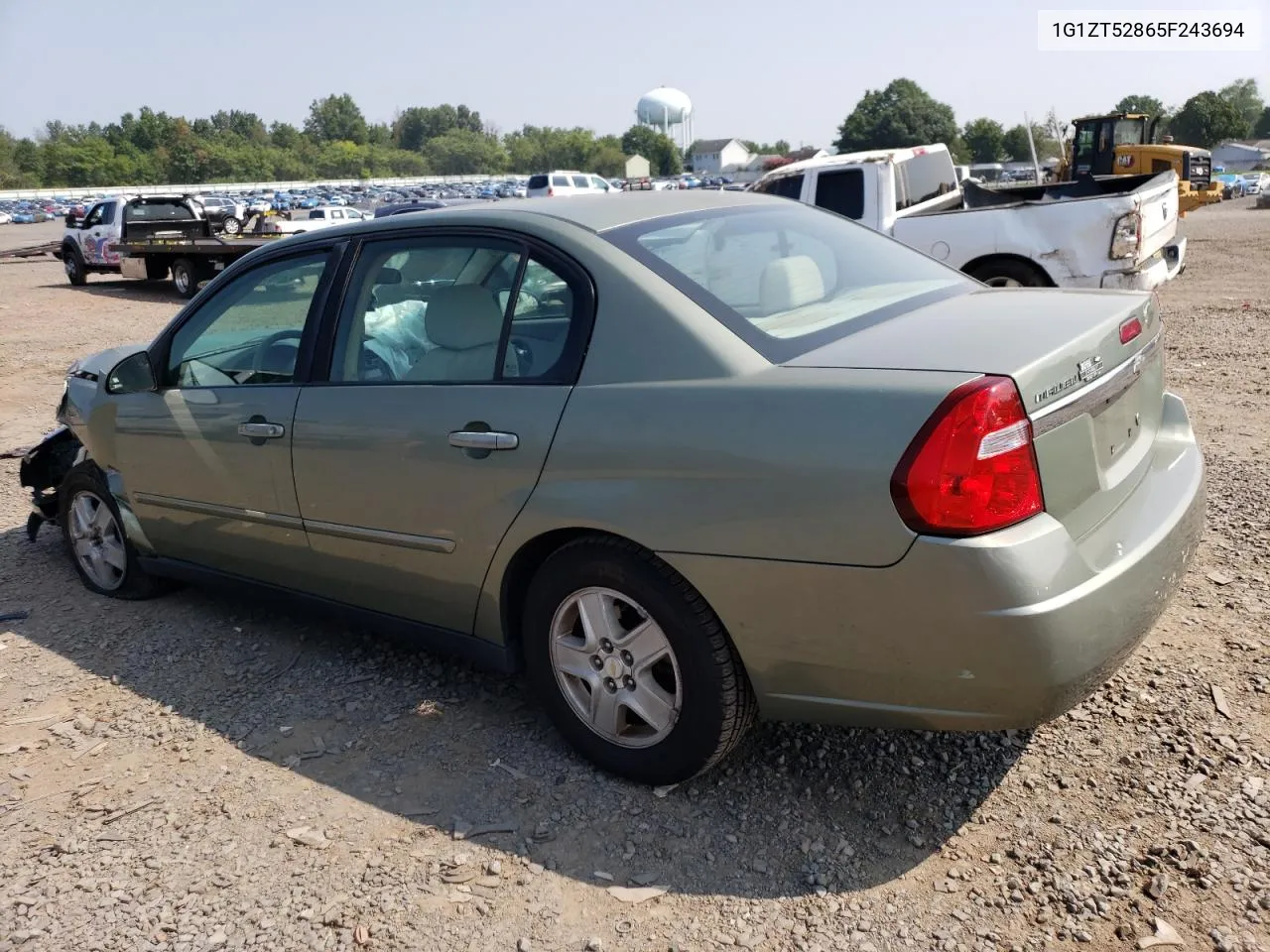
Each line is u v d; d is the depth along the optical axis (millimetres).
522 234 3078
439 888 2582
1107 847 2578
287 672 3793
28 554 5246
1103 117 23078
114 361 4504
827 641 2469
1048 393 2377
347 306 3445
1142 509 2760
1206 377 7586
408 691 3600
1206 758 2895
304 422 3426
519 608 3154
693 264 2959
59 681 3807
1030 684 2307
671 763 2828
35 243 42375
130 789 3076
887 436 2312
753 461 2463
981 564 2242
